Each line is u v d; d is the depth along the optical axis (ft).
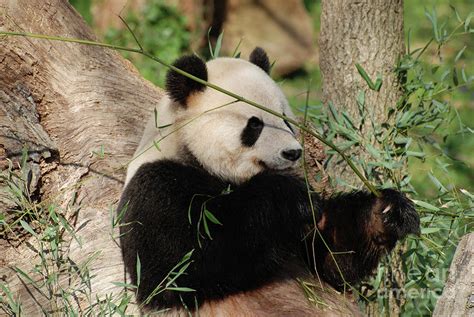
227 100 30.35
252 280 29.99
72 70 39.99
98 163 36.99
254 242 29.35
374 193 31.09
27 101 37.24
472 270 26.07
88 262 32.12
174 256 29.22
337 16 37.45
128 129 39.22
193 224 29.09
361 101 35.06
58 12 40.81
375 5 36.81
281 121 30.32
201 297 29.66
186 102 30.71
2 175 33.30
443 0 82.12
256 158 30.25
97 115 38.93
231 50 78.23
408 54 36.47
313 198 30.68
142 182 29.76
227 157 30.40
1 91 36.24
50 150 35.88
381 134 36.01
